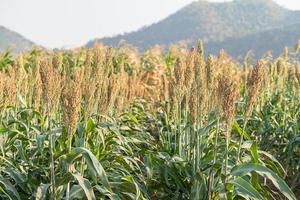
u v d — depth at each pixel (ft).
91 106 16.08
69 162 14.38
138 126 26.73
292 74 32.68
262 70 14.98
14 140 17.61
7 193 15.80
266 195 17.04
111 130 19.04
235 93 14.94
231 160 17.71
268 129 28.53
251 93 15.17
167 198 19.01
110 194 14.78
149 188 18.79
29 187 16.35
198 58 16.61
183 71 18.37
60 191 14.99
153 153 19.30
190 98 16.57
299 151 27.17
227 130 15.38
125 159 17.66
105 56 18.92
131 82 25.07
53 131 16.67
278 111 29.99
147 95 41.11
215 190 16.46
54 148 16.49
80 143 16.03
